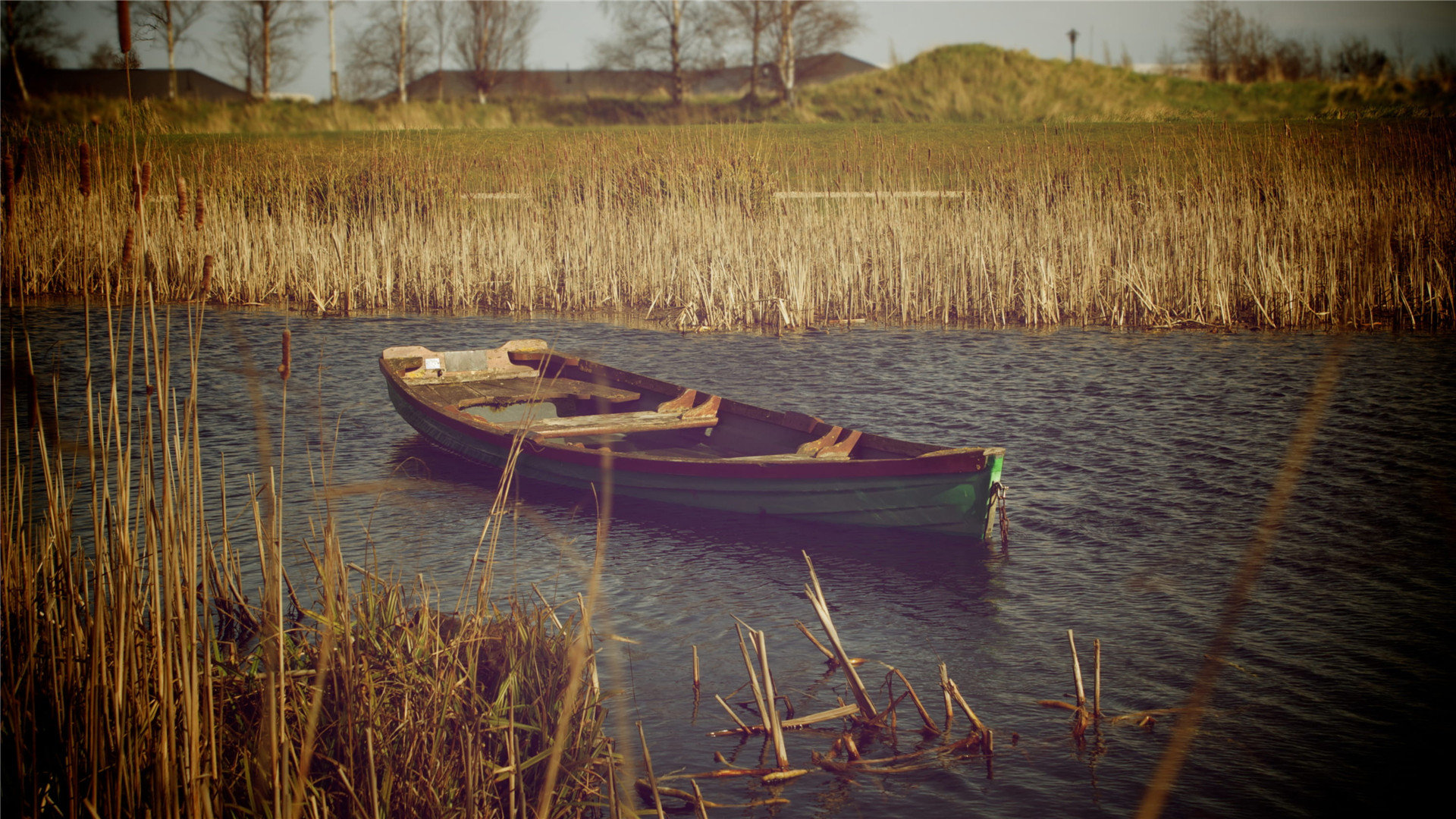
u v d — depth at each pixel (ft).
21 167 13.15
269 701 11.01
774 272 56.80
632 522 25.96
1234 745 15.98
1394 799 14.60
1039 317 53.98
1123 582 22.08
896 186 67.00
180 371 42.16
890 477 23.80
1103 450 31.53
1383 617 20.18
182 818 11.14
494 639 15.72
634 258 59.52
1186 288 53.36
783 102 145.18
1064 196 59.57
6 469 13.62
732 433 30.78
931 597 21.48
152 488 12.12
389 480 29.12
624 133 90.17
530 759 13.17
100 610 11.68
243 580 21.22
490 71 174.29
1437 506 26.05
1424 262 51.78
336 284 59.16
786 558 23.59
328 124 125.90
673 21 152.05
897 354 46.55
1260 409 35.88
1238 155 67.92
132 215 12.17
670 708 17.17
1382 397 36.91
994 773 15.29
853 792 14.83
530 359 38.47
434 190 68.59
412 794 12.46
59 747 12.53
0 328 13.37
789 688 17.90
